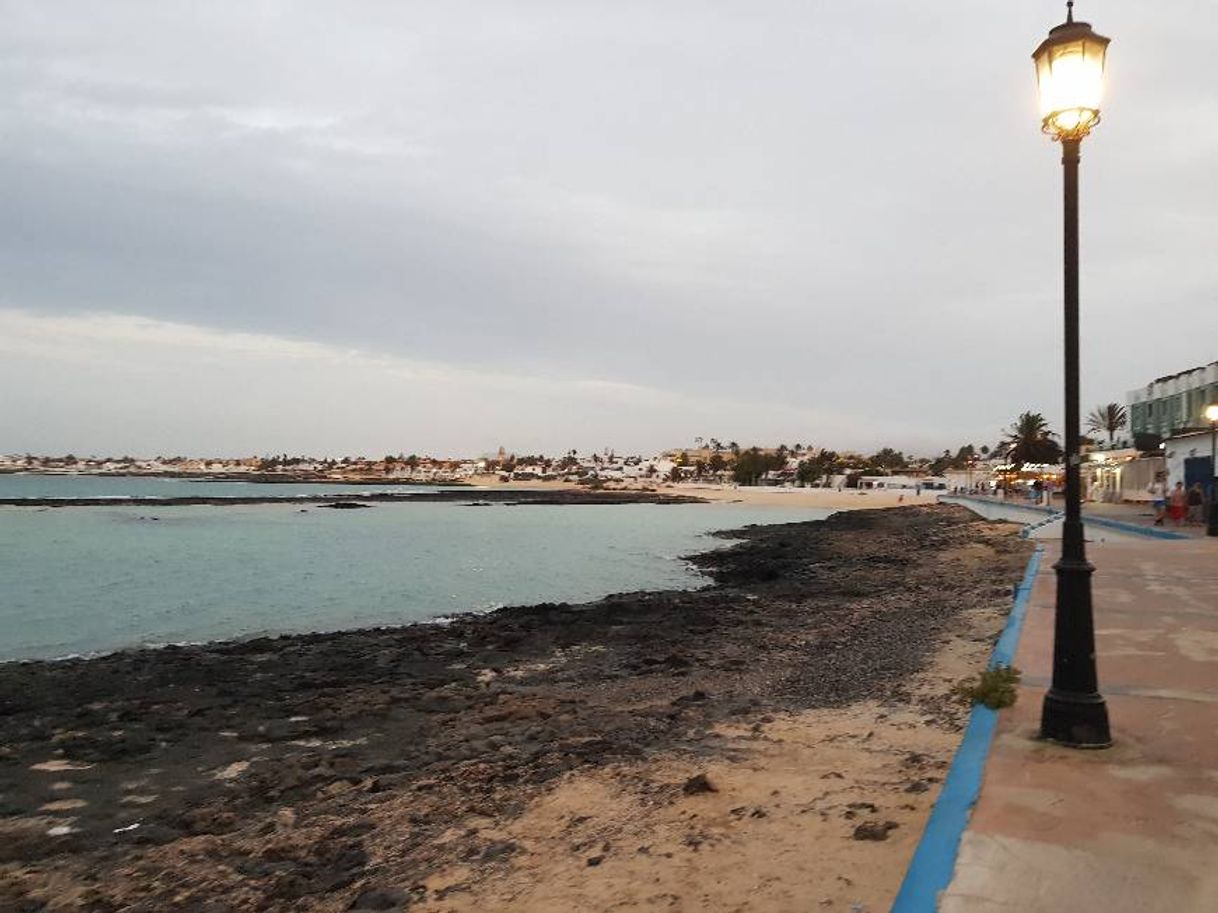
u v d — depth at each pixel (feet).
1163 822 14.37
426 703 38.04
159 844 22.09
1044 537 92.84
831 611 63.00
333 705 38.40
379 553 136.15
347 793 25.08
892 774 22.21
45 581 97.09
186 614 74.59
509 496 473.67
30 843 22.50
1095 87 18.90
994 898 11.84
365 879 18.52
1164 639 29.99
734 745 26.66
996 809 14.99
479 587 93.91
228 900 18.11
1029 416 310.65
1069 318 19.39
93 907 18.34
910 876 12.69
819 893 15.49
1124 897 11.84
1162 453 145.79
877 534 165.78
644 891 16.30
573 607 72.79
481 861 18.78
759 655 45.88
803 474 620.08
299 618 72.69
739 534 184.03
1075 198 19.42
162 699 41.55
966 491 382.22
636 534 187.11
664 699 36.19
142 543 152.76
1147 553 59.62
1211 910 11.46
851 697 32.68
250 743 32.60
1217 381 135.74
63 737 34.24
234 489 561.84
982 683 23.18
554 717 33.58
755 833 18.65
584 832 19.95
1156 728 19.69
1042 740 18.97
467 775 25.39
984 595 59.31
